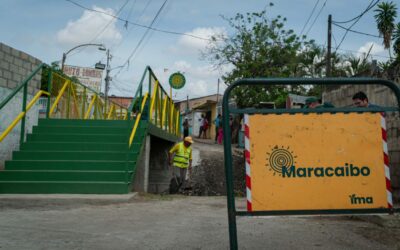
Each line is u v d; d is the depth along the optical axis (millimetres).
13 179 7340
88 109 12414
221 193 12336
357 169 3016
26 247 3660
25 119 9172
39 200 6418
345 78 2992
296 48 23297
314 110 3051
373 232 4574
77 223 4773
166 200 7203
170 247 3803
